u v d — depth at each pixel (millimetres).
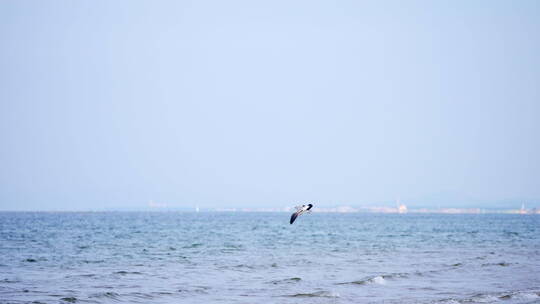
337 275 55750
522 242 109562
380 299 42375
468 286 48969
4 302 39344
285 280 51375
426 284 49906
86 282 50031
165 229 169125
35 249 85938
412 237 129000
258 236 131125
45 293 43656
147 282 50406
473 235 139125
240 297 42844
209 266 63062
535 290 46250
